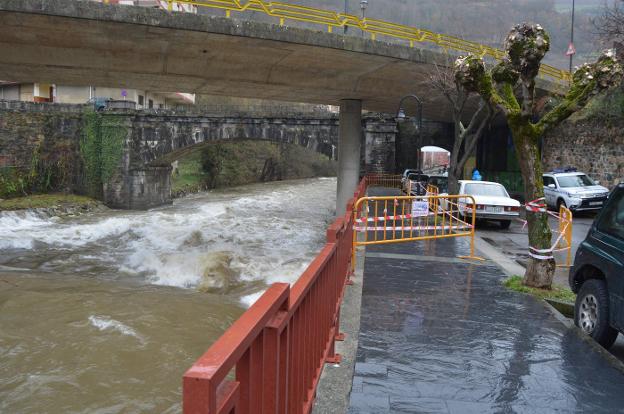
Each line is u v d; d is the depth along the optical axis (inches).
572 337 251.6
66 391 334.3
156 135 1632.6
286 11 652.1
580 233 716.7
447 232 617.0
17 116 1536.7
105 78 756.6
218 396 64.4
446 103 1032.2
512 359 220.2
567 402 181.5
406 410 170.2
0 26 556.4
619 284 236.4
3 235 955.3
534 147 350.6
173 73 722.8
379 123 1680.6
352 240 383.2
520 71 337.4
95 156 1612.9
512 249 569.9
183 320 467.2
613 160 1003.9
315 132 1716.3
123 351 394.9
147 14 557.0
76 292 558.6
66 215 1339.8
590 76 331.0
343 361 209.9
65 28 565.6
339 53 692.7
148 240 919.7
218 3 603.5
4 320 460.4
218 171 2342.5
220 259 652.1
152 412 314.5
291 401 118.3
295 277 610.9
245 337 72.4
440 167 1809.8
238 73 743.7
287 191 2149.4
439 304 303.9
